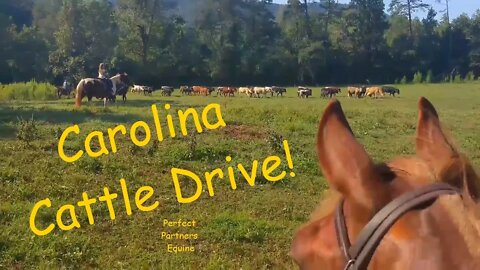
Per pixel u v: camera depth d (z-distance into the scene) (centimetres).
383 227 113
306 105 2619
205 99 3325
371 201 120
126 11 5741
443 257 104
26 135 1044
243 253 587
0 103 2223
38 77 5662
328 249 125
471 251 102
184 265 545
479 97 3634
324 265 125
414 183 121
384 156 1099
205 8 6931
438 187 116
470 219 105
